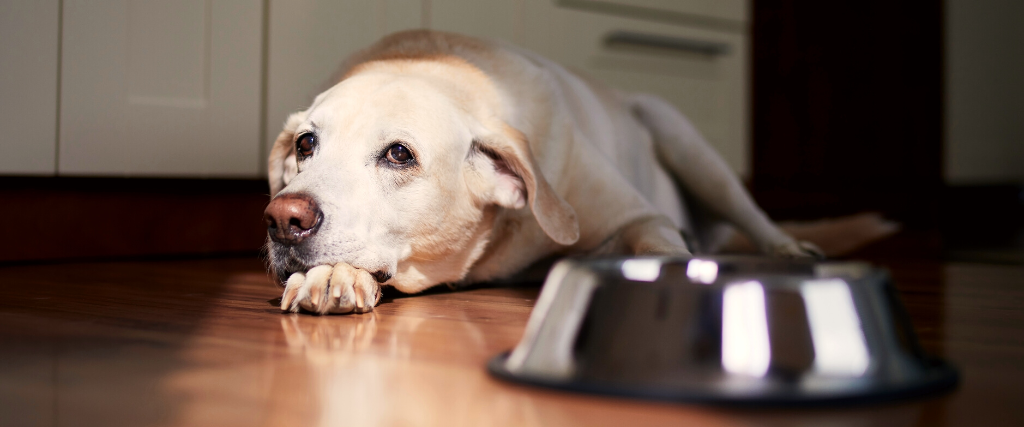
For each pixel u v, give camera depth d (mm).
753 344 769
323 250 1347
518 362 880
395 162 1444
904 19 4496
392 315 1344
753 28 3709
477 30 2861
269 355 997
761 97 3779
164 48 2338
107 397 792
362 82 1530
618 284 834
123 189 2357
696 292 793
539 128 1756
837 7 4113
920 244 3477
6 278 1861
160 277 1918
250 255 2590
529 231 1765
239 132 2496
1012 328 1293
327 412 743
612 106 2303
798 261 904
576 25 3098
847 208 4281
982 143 5043
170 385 843
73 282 1795
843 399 739
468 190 1585
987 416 726
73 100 2197
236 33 2459
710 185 2318
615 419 709
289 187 1358
